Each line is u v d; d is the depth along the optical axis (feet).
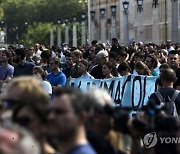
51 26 435.12
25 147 18.17
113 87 60.80
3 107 23.61
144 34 369.91
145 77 59.00
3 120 22.52
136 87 59.31
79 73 67.72
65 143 21.72
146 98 58.80
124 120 25.40
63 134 21.66
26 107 22.56
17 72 71.56
